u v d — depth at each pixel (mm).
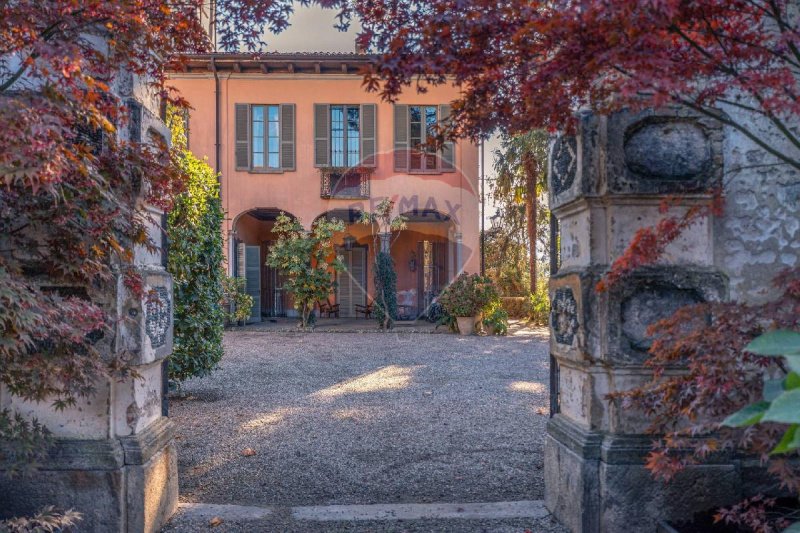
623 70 1795
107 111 2035
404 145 12234
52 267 2301
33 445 2256
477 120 2230
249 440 4363
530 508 3012
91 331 2379
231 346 10164
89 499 2518
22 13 1761
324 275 12578
